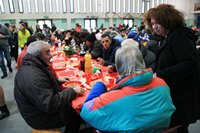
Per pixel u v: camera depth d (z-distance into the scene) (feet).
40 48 4.50
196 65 3.56
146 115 2.85
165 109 2.99
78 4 40.14
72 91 4.48
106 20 43.34
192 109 3.89
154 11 3.87
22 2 35.86
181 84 3.81
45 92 4.08
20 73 4.31
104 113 2.93
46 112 4.25
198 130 6.85
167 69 3.73
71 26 40.75
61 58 10.02
